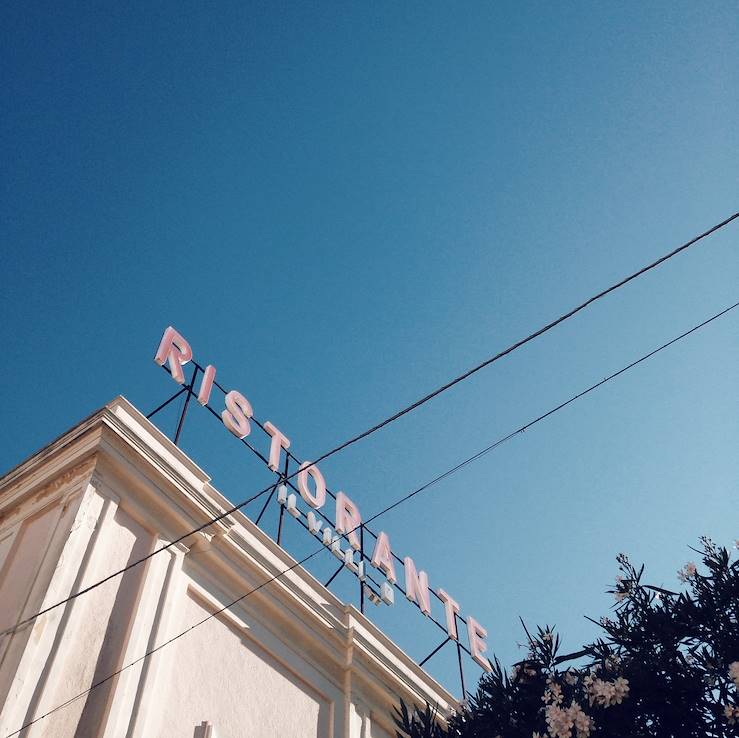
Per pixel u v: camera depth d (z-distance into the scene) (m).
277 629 16.59
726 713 11.73
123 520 14.47
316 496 20.66
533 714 13.20
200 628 14.98
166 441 16.17
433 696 19.00
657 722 12.17
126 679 13.03
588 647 13.30
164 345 18.59
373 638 18.64
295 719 15.86
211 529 15.70
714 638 12.59
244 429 19.56
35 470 15.12
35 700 11.68
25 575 13.27
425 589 22.81
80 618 12.88
